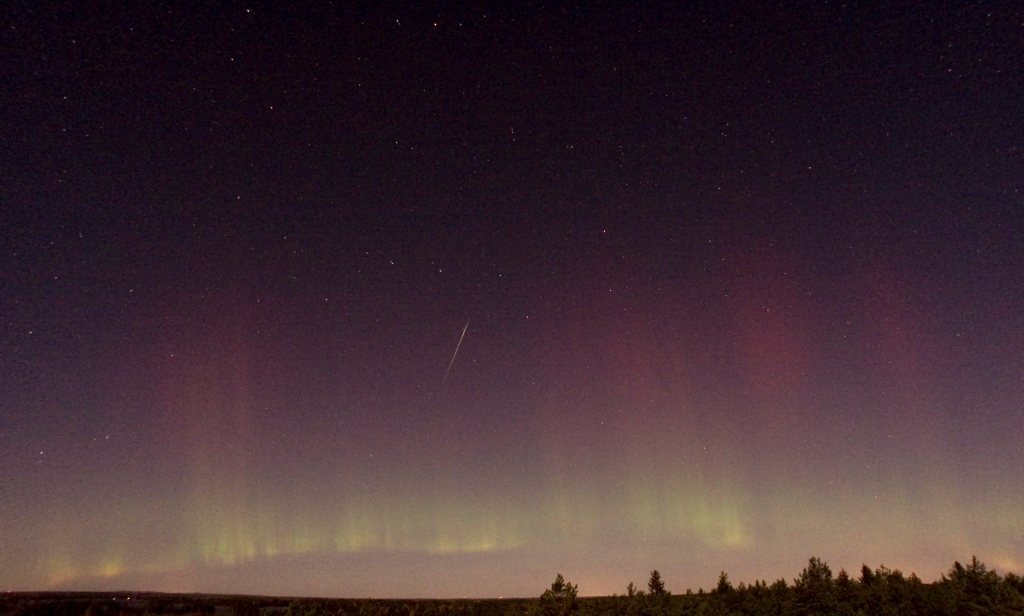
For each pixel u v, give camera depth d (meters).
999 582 18.02
